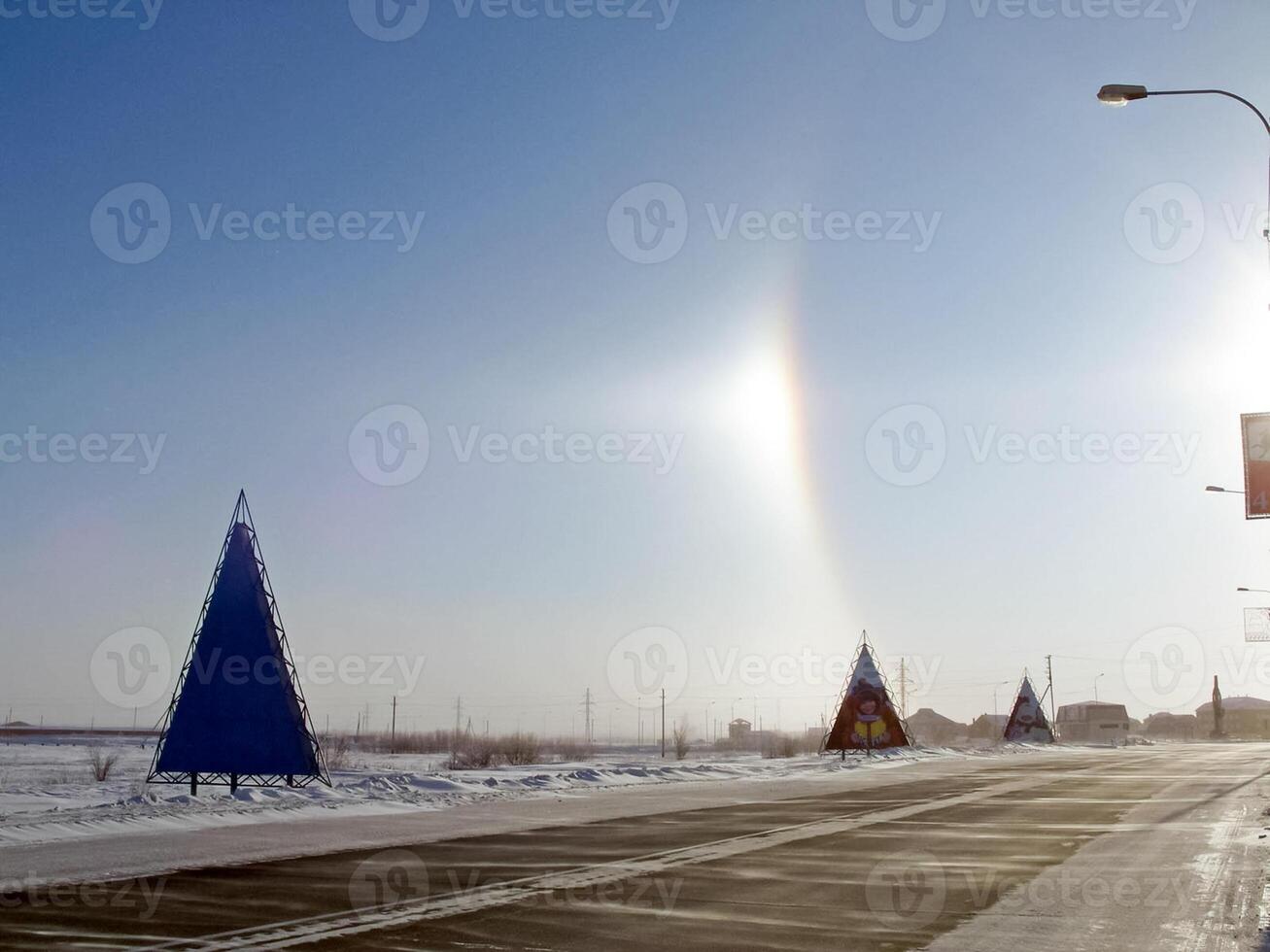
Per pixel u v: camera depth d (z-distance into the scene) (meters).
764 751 89.31
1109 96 21.34
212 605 29.56
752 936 10.98
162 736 29.19
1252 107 20.98
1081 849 18.33
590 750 110.06
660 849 18.41
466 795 31.08
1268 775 42.69
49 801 27.34
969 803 28.62
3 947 10.34
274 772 28.94
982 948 10.49
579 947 10.45
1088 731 139.12
